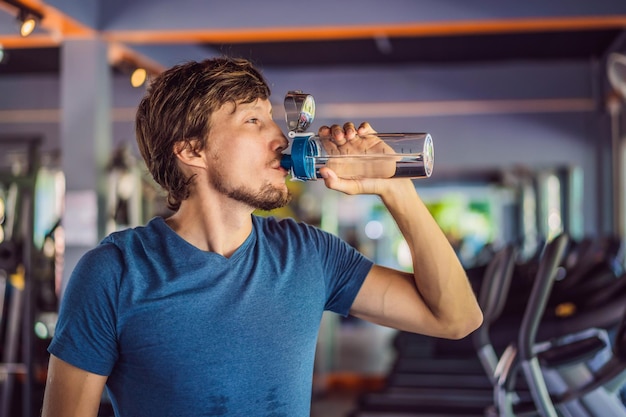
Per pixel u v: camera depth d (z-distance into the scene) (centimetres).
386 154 128
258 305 127
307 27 566
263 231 137
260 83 131
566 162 962
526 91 936
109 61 605
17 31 574
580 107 952
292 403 128
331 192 962
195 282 124
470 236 1766
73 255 583
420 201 133
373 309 142
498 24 558
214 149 128
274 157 129
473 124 981
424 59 926
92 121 583
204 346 122
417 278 138
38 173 515
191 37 591
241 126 128
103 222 593
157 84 133
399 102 954
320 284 136
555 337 309
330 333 791
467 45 848
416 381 530
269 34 583
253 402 124
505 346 337
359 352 955
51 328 600
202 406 122
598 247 596
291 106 129
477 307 142
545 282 225
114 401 127
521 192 1302
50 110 966
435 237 134
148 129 134
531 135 971
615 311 303
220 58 134
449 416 443
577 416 261
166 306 122
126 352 122
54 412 121
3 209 548
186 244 127
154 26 576
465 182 1533
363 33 581
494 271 271
